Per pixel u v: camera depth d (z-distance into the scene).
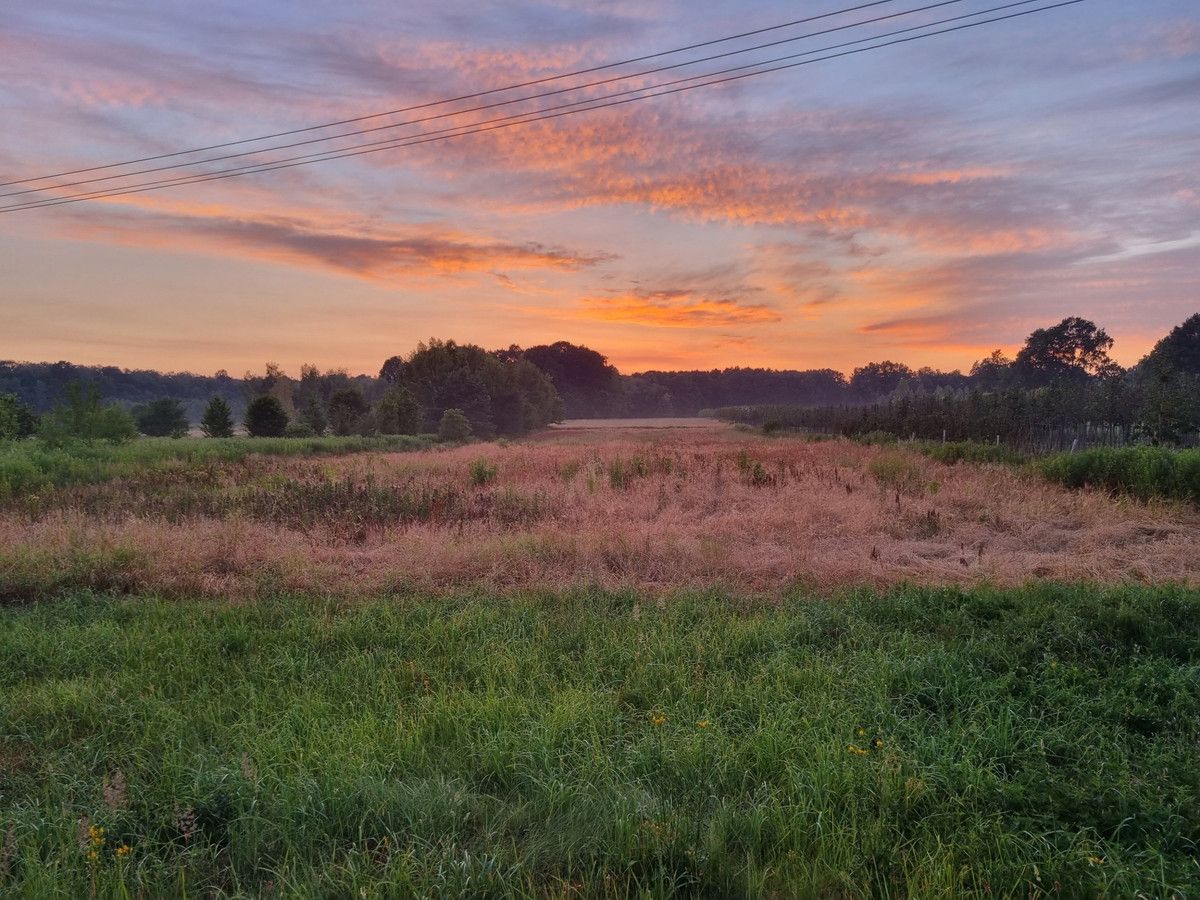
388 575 8.31
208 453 25.56
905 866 3.07
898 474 16.17
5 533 10.00
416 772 3.97
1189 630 5.90
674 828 3.29
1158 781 3.71
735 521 11.16
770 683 5.10
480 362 71.88
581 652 5.93
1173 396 21.36
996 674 5.25
